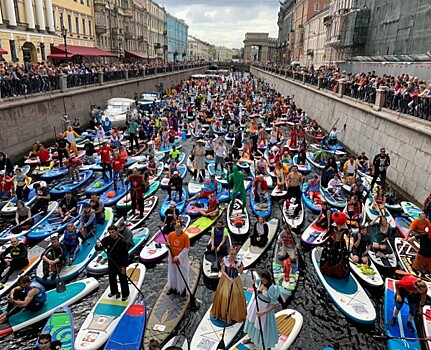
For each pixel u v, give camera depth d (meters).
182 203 15.28
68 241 10.89
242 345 7.88
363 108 22.66
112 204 15.46
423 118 16.30
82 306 9.41
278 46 125.38
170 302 9.30
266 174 19.22
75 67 30.89
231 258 8.41
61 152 19.39
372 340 8.65
